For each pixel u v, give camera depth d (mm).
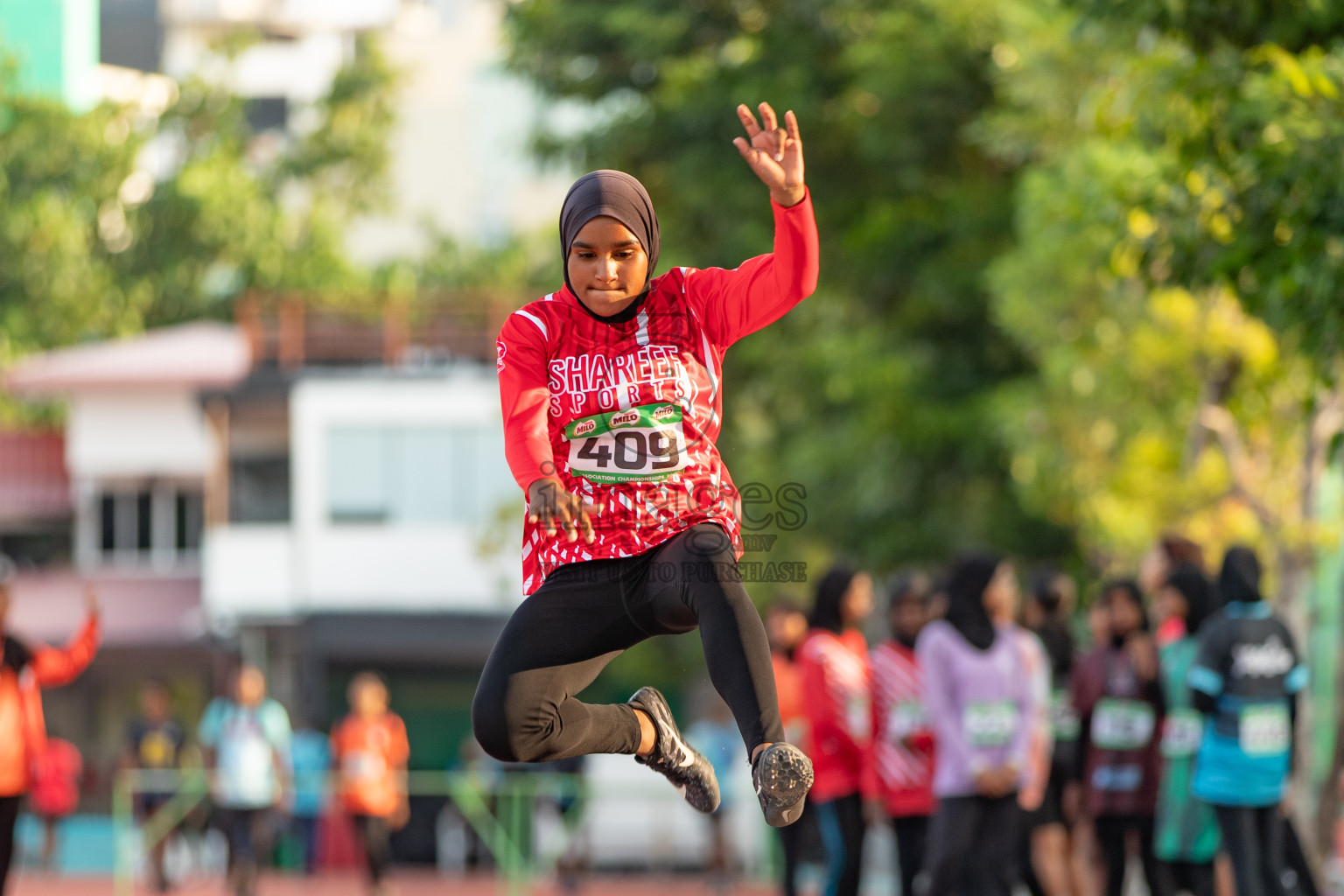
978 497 48500
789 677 26656
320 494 77688
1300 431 29109
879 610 52469
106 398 84312
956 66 48594
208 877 46500
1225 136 18297
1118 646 24203
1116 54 30562
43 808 52594
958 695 22484
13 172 95875
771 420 56594
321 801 44344
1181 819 22578
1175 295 28719
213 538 77750
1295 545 27266
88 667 82062
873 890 35844
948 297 48062
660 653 57219
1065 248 32000
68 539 88688
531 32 58156
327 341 80250
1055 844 26531
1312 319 17609
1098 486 35875
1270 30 18750
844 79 53844
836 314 53125
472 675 78125
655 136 54219
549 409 9492
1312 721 29875
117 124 100875
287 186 109875
